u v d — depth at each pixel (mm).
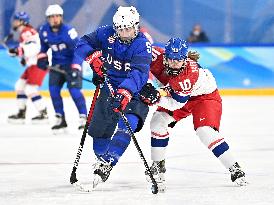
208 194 12641
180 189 13258
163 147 13312
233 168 13477
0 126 25750
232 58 37562
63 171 15562
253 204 11656
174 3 39312
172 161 17172
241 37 39594
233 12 39438
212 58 37656
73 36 23125
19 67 36938
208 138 13336
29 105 33094
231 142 20906
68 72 23484
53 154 18422
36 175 15023
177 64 12406
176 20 39375
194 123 13531
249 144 20422
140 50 12859
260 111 29938
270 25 39406
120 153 12781
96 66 13406
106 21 38531
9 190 13125
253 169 15805
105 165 12656
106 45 13289
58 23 23031
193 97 13570
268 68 37531
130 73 12711
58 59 23438
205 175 15039
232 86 37656
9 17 37656
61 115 23375
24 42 26422
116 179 14438
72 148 19594
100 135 14367
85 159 17469
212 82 13641
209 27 39500
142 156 12664
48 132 23797
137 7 39000
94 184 12664
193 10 39375
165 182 14148
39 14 38000
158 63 13242
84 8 38344
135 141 12641
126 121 12609
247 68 37562
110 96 13766
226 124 25516
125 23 12516
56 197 12352
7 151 19094
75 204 11680
